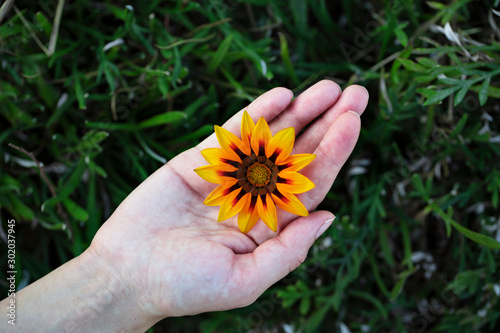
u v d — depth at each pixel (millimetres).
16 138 478
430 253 508
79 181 467
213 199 375
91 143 461
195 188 401
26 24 445
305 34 498
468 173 500
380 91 468
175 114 452
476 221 504
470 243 504
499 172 473
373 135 478
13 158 469
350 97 396
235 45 479
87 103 486
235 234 392
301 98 403
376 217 491
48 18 475
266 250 378
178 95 496
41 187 483
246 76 489
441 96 411
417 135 490
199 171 373
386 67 497
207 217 399
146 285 383
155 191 393
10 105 458
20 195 467
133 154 474
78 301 385
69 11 482
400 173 495
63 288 388
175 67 449
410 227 504
